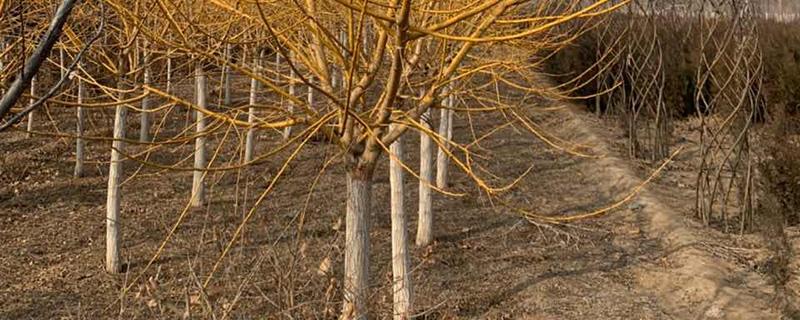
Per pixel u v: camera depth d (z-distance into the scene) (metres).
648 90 12.31
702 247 7.80
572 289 7.11
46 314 6.28
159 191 9.67
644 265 7.63
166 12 3.24
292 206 9.01
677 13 15.43
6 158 10.52
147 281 5.95
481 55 5.50
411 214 9.20
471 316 6.56
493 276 7.42
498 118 14.55
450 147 9.80
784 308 6.06
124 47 4.34
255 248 7.17
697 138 13.57
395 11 3.28
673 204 9.62
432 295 6.87
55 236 8.26
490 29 4.24
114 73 3.96
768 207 7.31
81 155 10.23
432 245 8.13
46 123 11.98
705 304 6.57
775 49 13.94
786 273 6.55
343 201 9.28
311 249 7.32
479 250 8.11
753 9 9.38
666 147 12.27
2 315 6.23
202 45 4.31
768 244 7.16
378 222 8.77
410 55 4.44
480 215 9.24
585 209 9.62
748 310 6.29
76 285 6.92
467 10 3.27
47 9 4.88
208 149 11.30
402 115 4.05
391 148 6.04
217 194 9.48
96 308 6.30
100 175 10.38
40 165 10.52
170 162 10.80
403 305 5.79
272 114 5.30
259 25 3.97
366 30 4.80
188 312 4.23
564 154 12.32
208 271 6.40
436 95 4.19
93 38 2.05
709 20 14.12
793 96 12.67
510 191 10.27
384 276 7.01
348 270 4.31
